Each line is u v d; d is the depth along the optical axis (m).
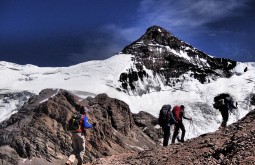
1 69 177.50
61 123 48.53
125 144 51.81
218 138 12.47
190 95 162.88
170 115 17.42
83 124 12.91
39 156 45.12
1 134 48.72
